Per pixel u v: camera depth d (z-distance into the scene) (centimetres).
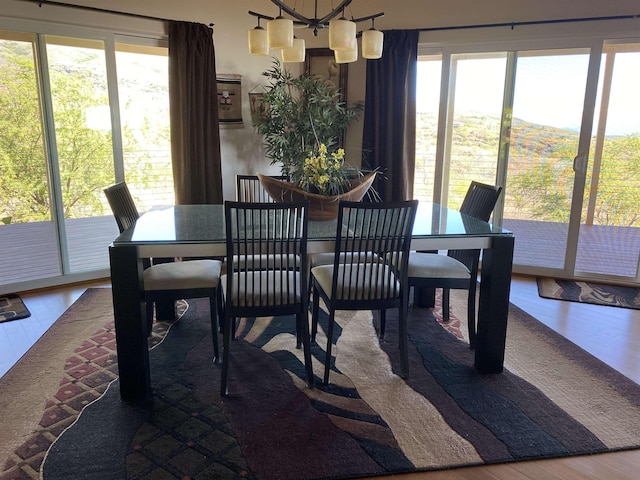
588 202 412
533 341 289
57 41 354
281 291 228
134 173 413
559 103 392
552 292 379
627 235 405
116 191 269
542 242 420
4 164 347
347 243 226
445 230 245
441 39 410
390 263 236
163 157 425
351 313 330
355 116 444
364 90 447
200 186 415
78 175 381
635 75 378
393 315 327
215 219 271
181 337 288
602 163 403
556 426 205
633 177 395
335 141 440
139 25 379
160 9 387
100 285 386
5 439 192
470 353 273
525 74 399
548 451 189
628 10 357
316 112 405
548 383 241
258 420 206
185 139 400
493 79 410
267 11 442
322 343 282
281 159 422
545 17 379
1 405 215
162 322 311
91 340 282
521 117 408
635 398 228
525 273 428
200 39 395
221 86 430
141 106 406
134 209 294
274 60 451
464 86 420
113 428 200
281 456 184
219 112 434
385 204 215
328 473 175
